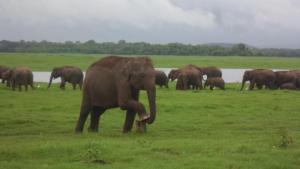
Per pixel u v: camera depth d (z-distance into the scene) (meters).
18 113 22.08
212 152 12.98
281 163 11.84
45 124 19.44
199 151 13.13
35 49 175.38
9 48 175.62
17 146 13.51
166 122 19.92
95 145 13.07
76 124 19.25
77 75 41.34
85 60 96.12
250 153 12.97
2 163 11.67
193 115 21.89
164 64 95.00
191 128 18.50
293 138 15.54
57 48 175.25
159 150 13.13
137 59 16.75
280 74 41.28
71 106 24.41
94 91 17.16
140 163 11.73
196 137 16.14
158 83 41.97
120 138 15.62
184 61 104.50
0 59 93.88
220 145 13.84
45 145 13.41
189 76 40.88
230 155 12.60
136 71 16.42
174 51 167.88
